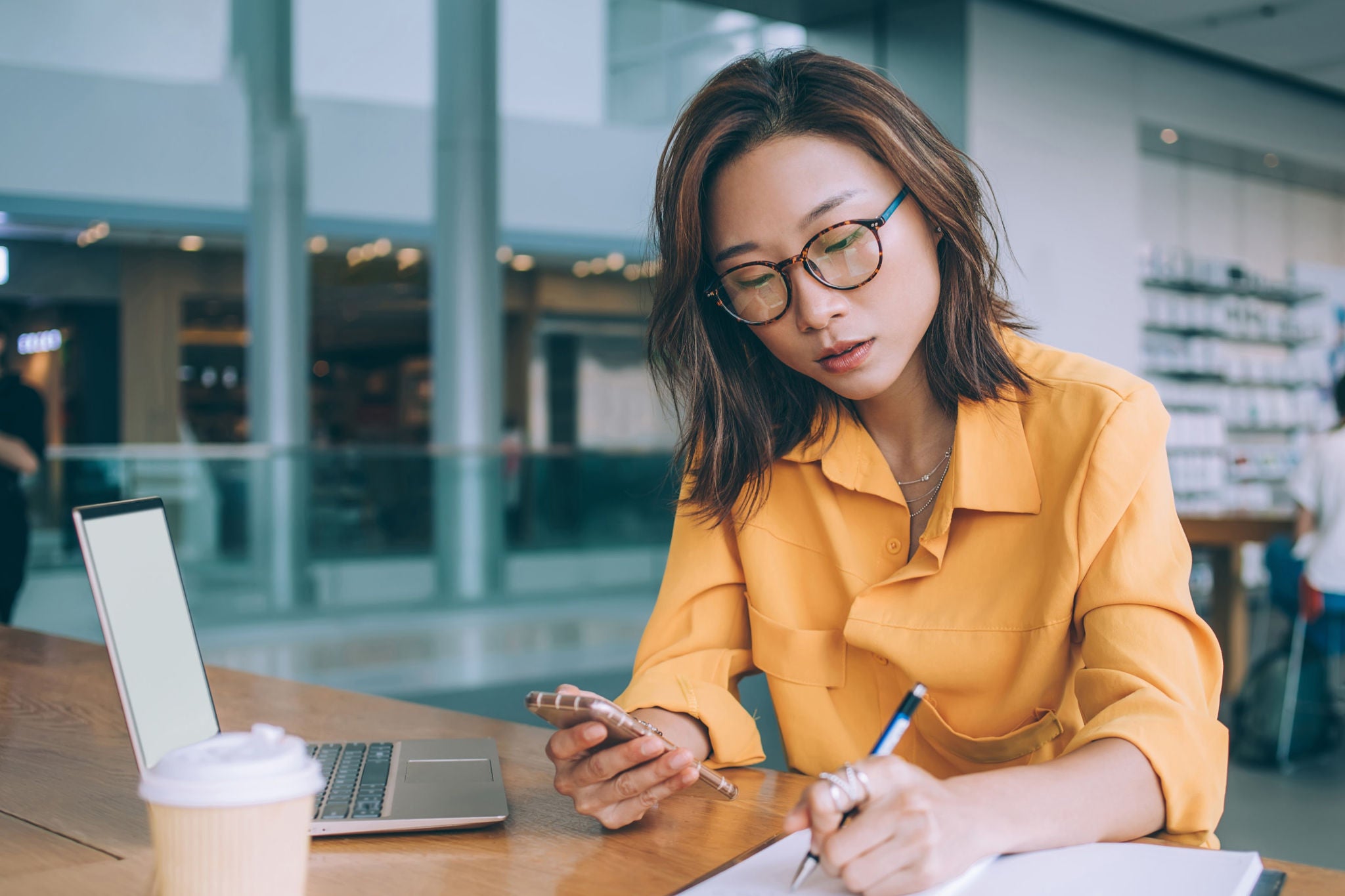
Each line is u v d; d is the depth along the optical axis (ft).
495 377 23.95
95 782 2.79
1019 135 18.61
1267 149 22.76
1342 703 12.35
